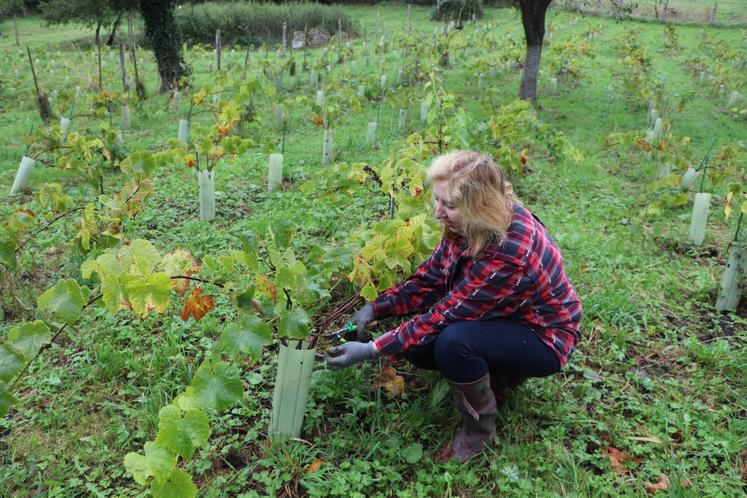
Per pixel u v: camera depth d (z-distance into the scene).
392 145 7.78
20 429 2.67
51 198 4.85
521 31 22.00
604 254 4.55
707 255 4.75
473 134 6.02
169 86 13.91
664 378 3.17
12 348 2.11
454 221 2.29
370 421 2.72
